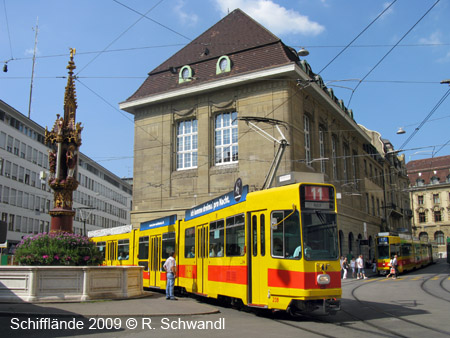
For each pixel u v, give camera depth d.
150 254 20.94
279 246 11.48
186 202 34.34
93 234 30.14
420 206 96.38
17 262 15.12
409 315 12.20
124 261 24.06
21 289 13.43
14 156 51.97
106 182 82.25
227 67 34.16
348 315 12.28
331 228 11.49
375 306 14.62
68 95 19.11
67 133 18.52
